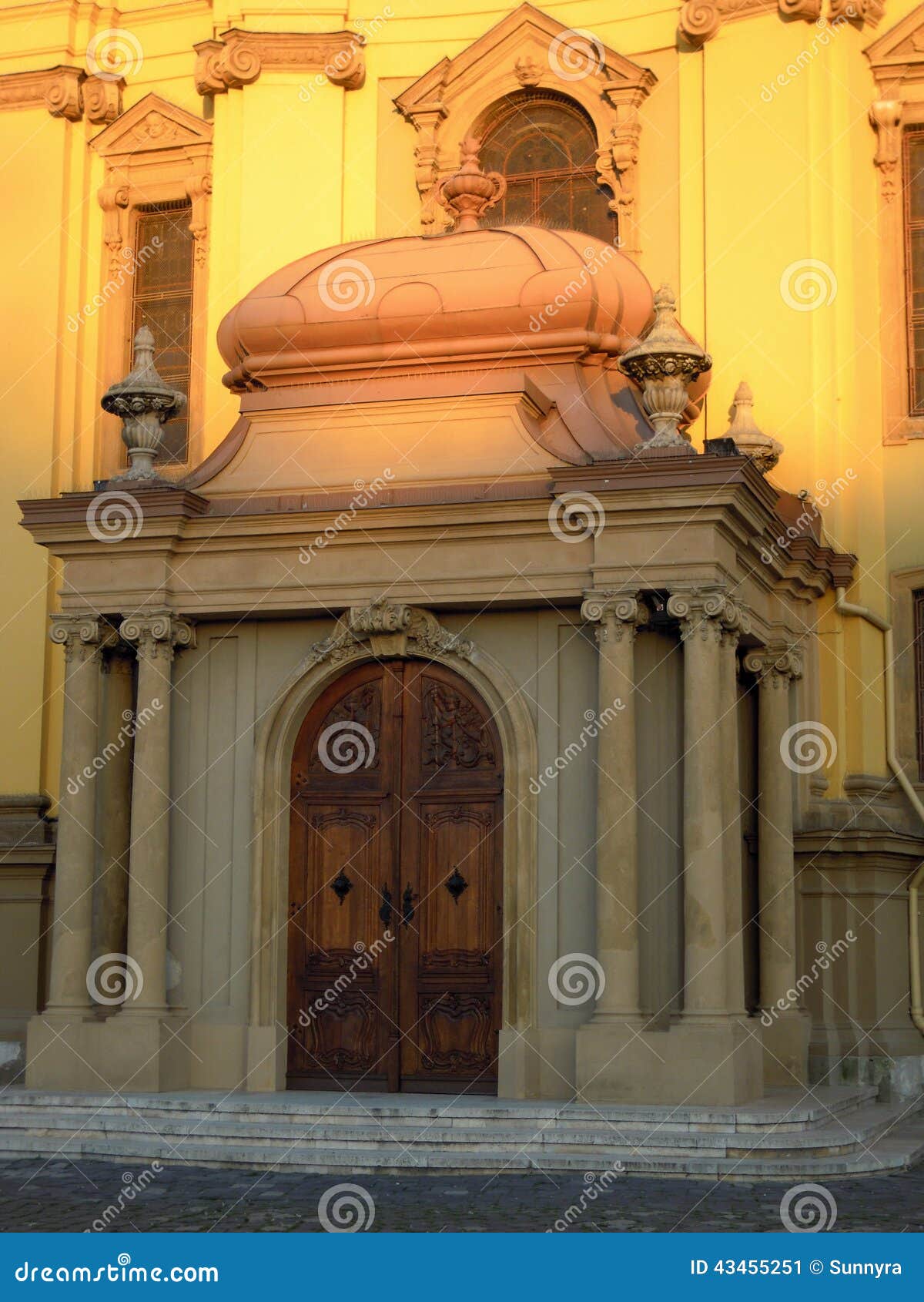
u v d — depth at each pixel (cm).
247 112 2172
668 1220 1197
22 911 2098
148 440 1783
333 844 1727
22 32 2311
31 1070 1684
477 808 1689
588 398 1733
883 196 2020
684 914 1573
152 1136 1512
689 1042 1520
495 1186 1334
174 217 2275
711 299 2000
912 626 1967
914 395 2005
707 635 1577
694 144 2050
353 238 2153
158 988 1684
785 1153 1406
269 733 1728
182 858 1742
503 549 1652
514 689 1667
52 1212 1242
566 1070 1603
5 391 2245
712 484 1570
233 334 1814
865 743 1916
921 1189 1330
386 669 1728
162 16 2294
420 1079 1670
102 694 1797
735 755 1617
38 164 2275
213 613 1730
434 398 1717
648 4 2102
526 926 1628
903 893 1889
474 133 2166
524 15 2128
